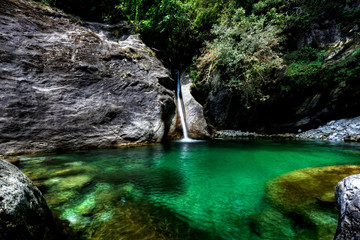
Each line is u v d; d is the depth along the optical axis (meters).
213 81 12.58
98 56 8.03
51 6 8.91
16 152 5.09
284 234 2.08
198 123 11.20
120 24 11.30
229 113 13.51
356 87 10.20
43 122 5.78
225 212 2.58
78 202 2.66
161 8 11.38
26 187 1.63
